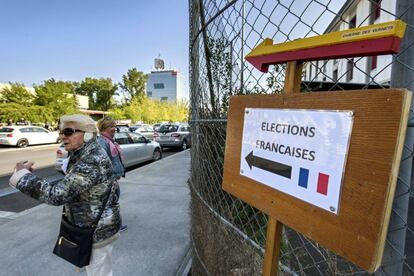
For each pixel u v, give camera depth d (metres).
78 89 59.25
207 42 2.02
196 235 2.39
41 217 4.35
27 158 12.30
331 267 1.58
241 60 1.59
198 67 2.25
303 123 0.87
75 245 1.92
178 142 14.20
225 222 1.84
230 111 1.24
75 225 1.94
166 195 5.44
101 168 1.92
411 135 0.82
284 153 0.93
